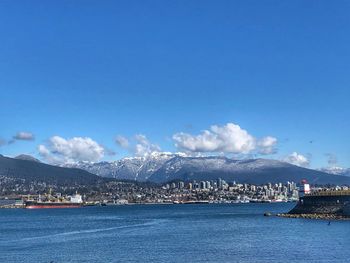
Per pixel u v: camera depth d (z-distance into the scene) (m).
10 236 139.88
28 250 102.25
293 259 80.88
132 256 90.19
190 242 110.75
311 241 103.88
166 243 110.00
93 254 93.94
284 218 184.62
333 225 137.62
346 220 153.25
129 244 109.69
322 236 112.25
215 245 103.38
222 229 148.88
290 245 98.81
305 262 77.69
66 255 93.31
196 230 147.25
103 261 85.25
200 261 81.88
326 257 81.94
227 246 100.81
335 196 171.62
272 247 96.94
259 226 152.88
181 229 153.50
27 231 159.62
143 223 192.25
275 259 81.50
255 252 90.44
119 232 145.62
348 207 161.50
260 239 112.50
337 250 89.56
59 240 123.06
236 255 87.31
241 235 124.38
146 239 120.50
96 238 126.25
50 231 157.25
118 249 100.81
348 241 101.62
